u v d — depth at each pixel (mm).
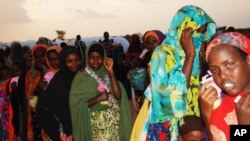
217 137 2498
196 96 3260
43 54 6805
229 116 2445
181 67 3223
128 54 11492
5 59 11281
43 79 6035
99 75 4695
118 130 4672
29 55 7953
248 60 2334
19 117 6578
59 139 5184
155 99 3312
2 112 6629
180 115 3182
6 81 6633
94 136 4562
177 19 3266
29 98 6145
